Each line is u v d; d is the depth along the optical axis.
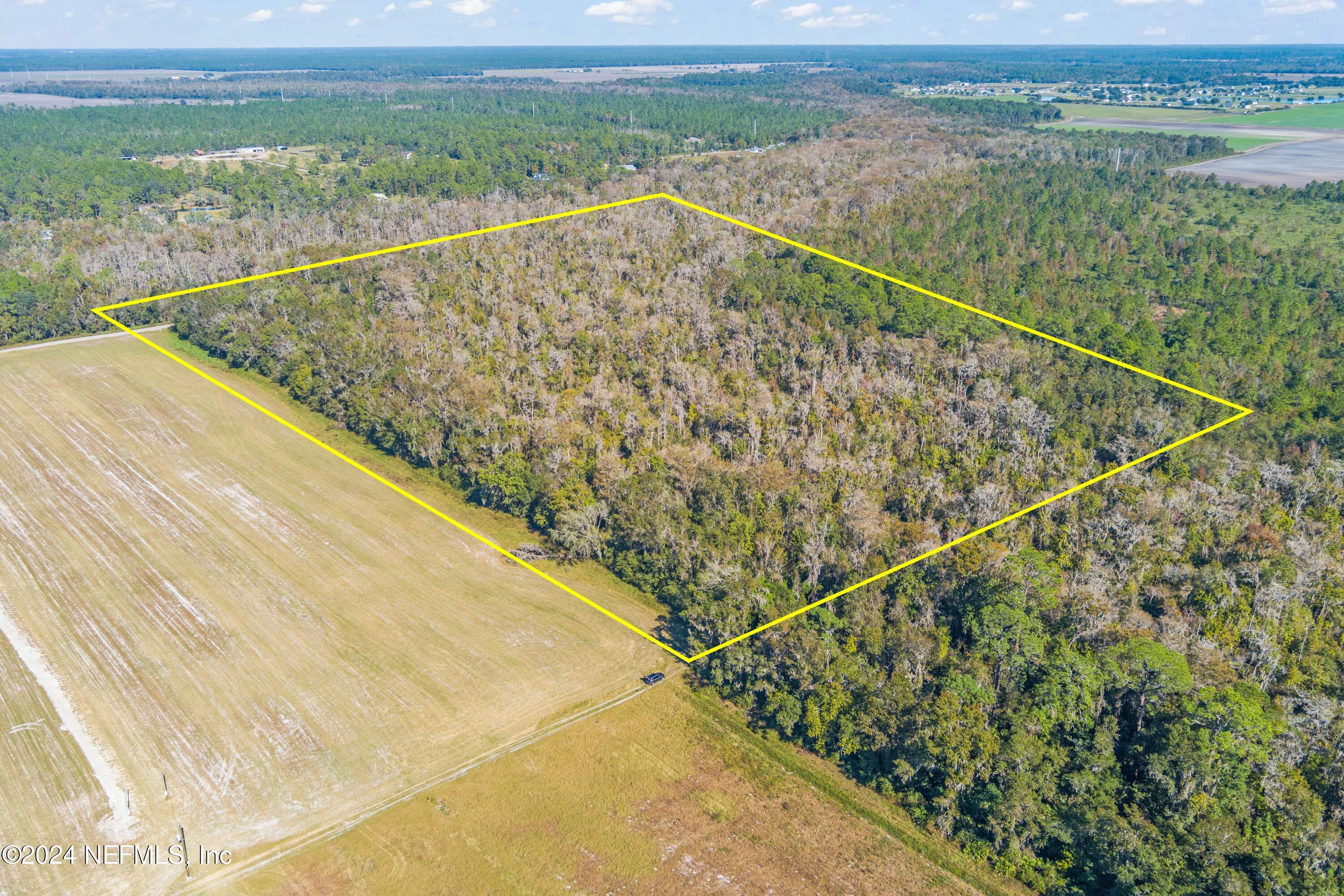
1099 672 79.81
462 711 86.06
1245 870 66.38
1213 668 80.44
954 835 74.56
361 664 91.69
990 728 77.31
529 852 72.44
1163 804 71.38
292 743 82.06
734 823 75.56
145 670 90.50
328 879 69.94
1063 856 71.00
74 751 80.75
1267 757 71.56
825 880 70.81
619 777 79.44
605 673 91.38
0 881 68.56
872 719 79.38
